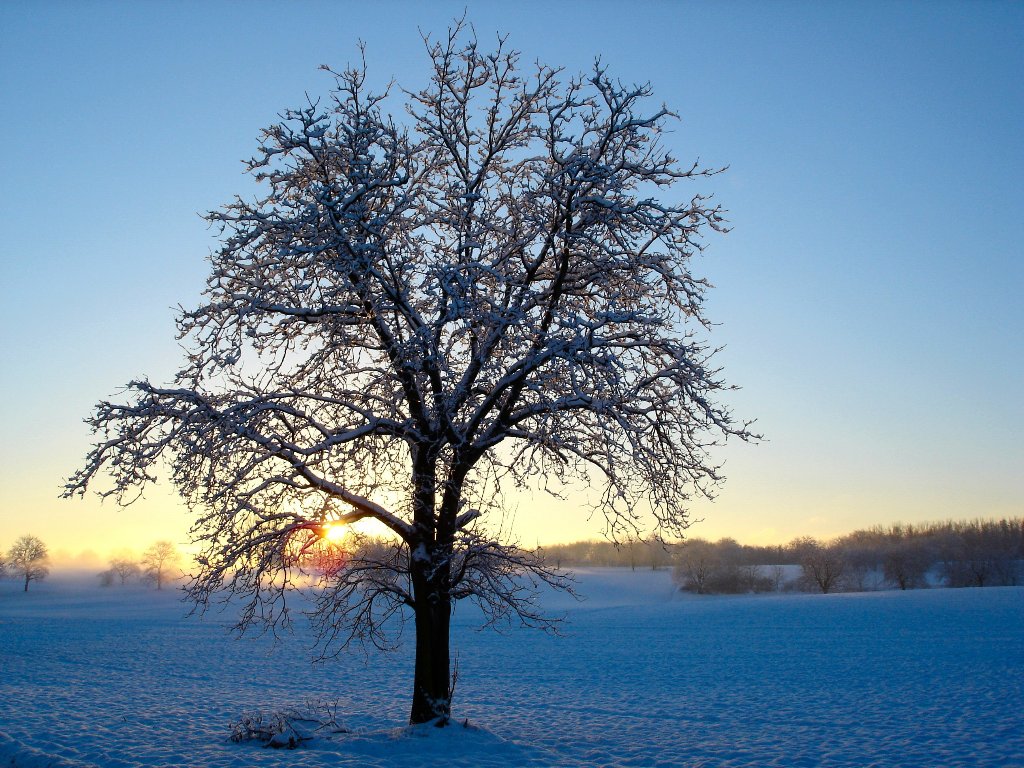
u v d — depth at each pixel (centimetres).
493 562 1479
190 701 2489
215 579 1372
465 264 1324
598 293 1535
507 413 1494
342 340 1508
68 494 1263
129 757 1461
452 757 1362
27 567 14288
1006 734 1769
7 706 2312
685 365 1349
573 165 1359
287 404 1398
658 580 10975
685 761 1530
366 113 1418
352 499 1424
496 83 1569
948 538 12544
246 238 1334
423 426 1451
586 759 1517
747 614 6319
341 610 1529
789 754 1603
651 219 1384
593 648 4275
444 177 1584
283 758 1390
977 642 3847
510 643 4650
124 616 7638
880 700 2358
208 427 1266
